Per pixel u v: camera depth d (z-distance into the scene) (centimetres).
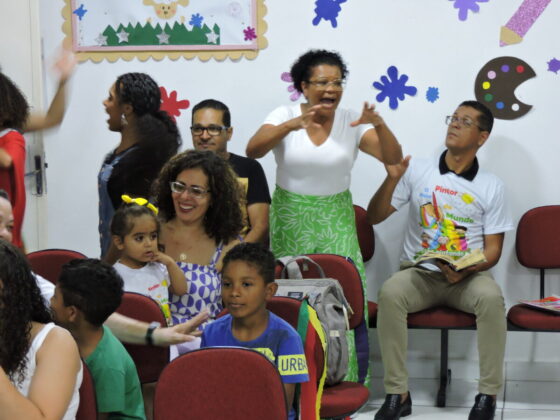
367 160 469
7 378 204
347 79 465
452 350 475
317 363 294
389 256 475
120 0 473
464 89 459
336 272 381
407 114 463
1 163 334
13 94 345
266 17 466
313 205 408
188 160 325
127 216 316
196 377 246
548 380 470
